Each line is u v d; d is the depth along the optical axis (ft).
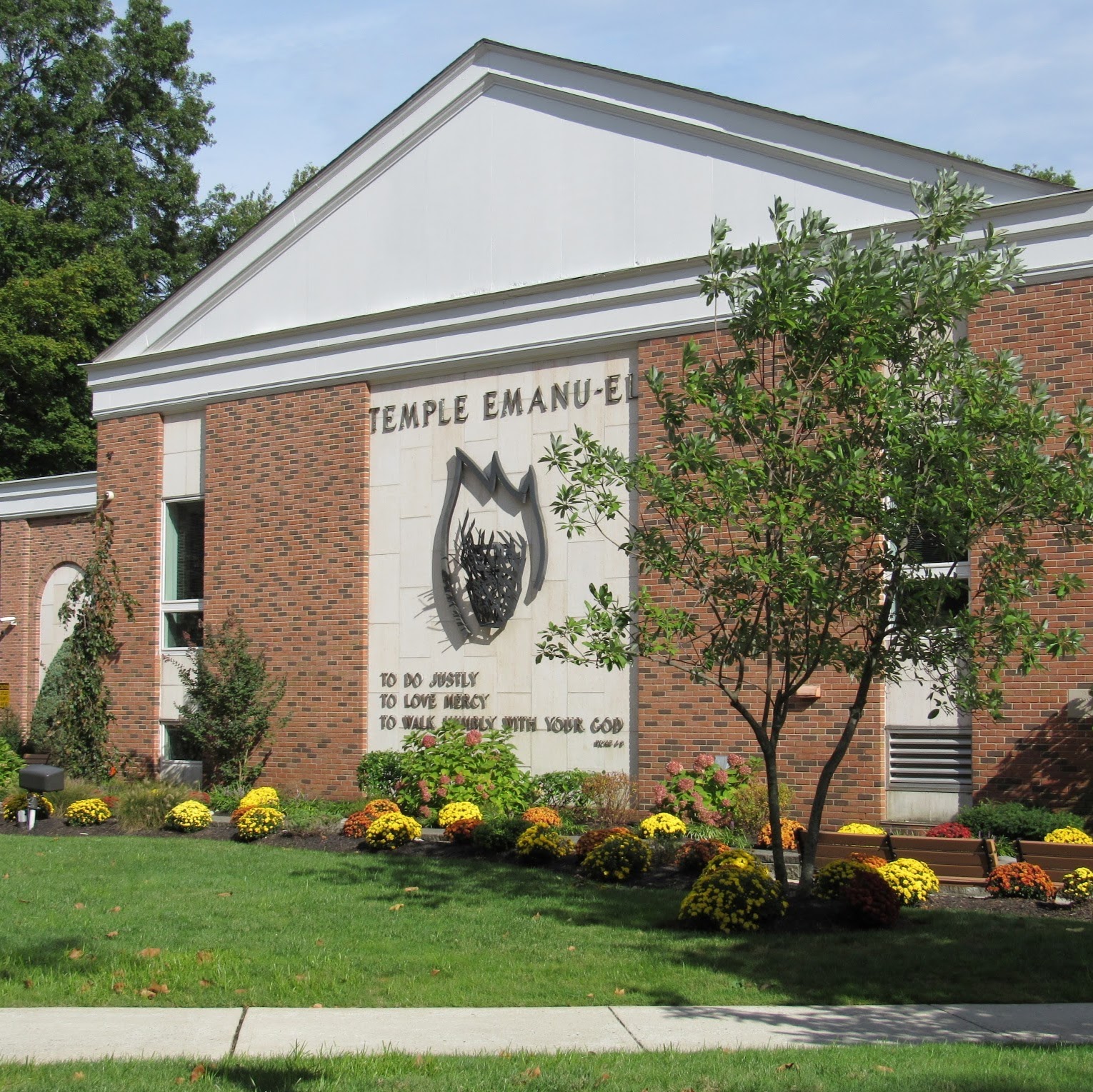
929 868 45.44
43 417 135.03
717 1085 23.98
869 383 39.17
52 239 141.59
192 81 168.45
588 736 64.28
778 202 42.55
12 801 65.82
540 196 68.90
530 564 66.74
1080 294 54.19
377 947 36.96
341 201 75.72
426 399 71.26
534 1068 25.02
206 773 75.92
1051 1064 25.44
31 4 154.30
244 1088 23.71
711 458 40.09
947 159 57.77
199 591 80.69
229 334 79.25
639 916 41.34
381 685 71.26
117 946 36.68
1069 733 53.06
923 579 39.86
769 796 42.75
